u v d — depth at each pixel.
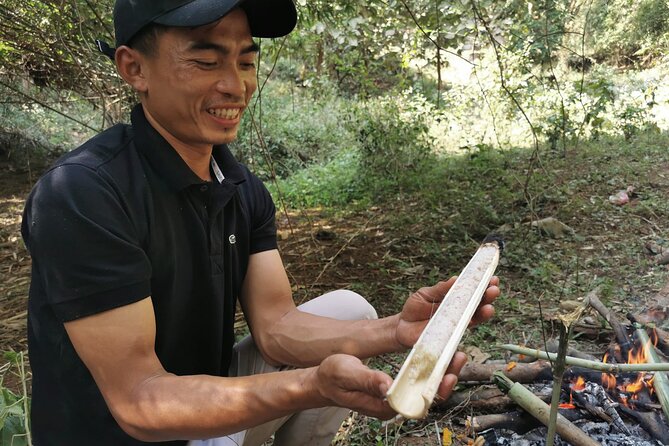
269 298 1.87
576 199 5.56
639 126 7.88
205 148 1.56
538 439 2.21
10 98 7.29
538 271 3.98
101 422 1.46
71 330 1.33
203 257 1.57
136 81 1.47
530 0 4.92
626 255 4.36
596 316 3.18
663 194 5.72
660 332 2.71
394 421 2.35
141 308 1.36
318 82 9.87
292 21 1.59
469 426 2.29
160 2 1.36
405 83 8.17
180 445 1.61
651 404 2.27
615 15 11.16
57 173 1.38
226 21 1.38
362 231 5.69
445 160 7.75
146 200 1.44
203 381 1.33
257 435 1.86
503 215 5.45
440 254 4.71
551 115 7.39
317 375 1.22
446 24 4.50
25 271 5.30
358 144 8.32
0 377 2.15
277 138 9.85
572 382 2.41
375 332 1.70
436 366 1.15
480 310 1.48
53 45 4.80
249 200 1.83
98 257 1.32
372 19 4.99
